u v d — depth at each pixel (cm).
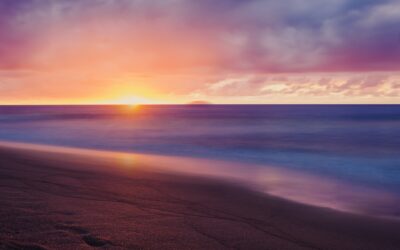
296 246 778
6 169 1594
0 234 744
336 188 1466
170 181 1462
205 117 11981
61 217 884
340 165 2167
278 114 15262
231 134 4809
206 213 997
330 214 1052
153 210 995
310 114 14888
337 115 13225
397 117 10769
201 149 3077
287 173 1831
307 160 2386
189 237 789
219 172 1805
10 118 10319
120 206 1020
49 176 1446
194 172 1773
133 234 786
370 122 7912
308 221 973
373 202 1224
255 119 10131
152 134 4781
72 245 705
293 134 4775
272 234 846
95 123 7625
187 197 1182
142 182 1408
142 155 2570
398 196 1323
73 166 1798
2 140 3688
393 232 900
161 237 778
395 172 1911
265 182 1549
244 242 779
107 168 1773
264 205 1126
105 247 704
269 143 3625
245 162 2256
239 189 1362
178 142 3728
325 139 4012
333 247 786
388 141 3722
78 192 1177
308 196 1294
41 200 1045
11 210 923
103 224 844
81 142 3600
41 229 789
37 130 5406
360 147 3219
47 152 2525
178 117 12131
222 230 851
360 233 888
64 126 6494
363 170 1978
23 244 696
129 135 4594
